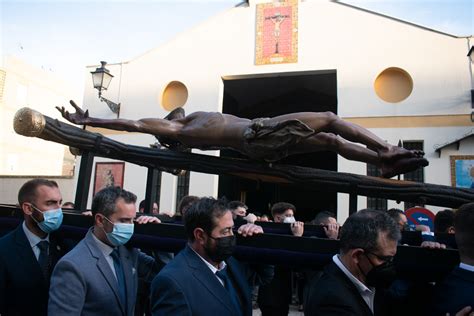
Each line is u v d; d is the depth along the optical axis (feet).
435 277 7.08
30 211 9.05
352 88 37.50
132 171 41.78
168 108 43.73
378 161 9.53
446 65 35.63
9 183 48.73
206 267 7.45
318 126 8.83
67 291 7.54
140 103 44.06
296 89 48.34
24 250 8.95
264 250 8.00
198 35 43.24
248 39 41.39
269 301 11.65
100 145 10.09
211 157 10.03
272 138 8.60
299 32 39.78
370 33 37.99
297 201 50.80
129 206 8.49
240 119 9.83
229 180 48.62
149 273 10.64
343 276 6.63
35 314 8.79
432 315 6.49
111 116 44.78
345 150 9.80
